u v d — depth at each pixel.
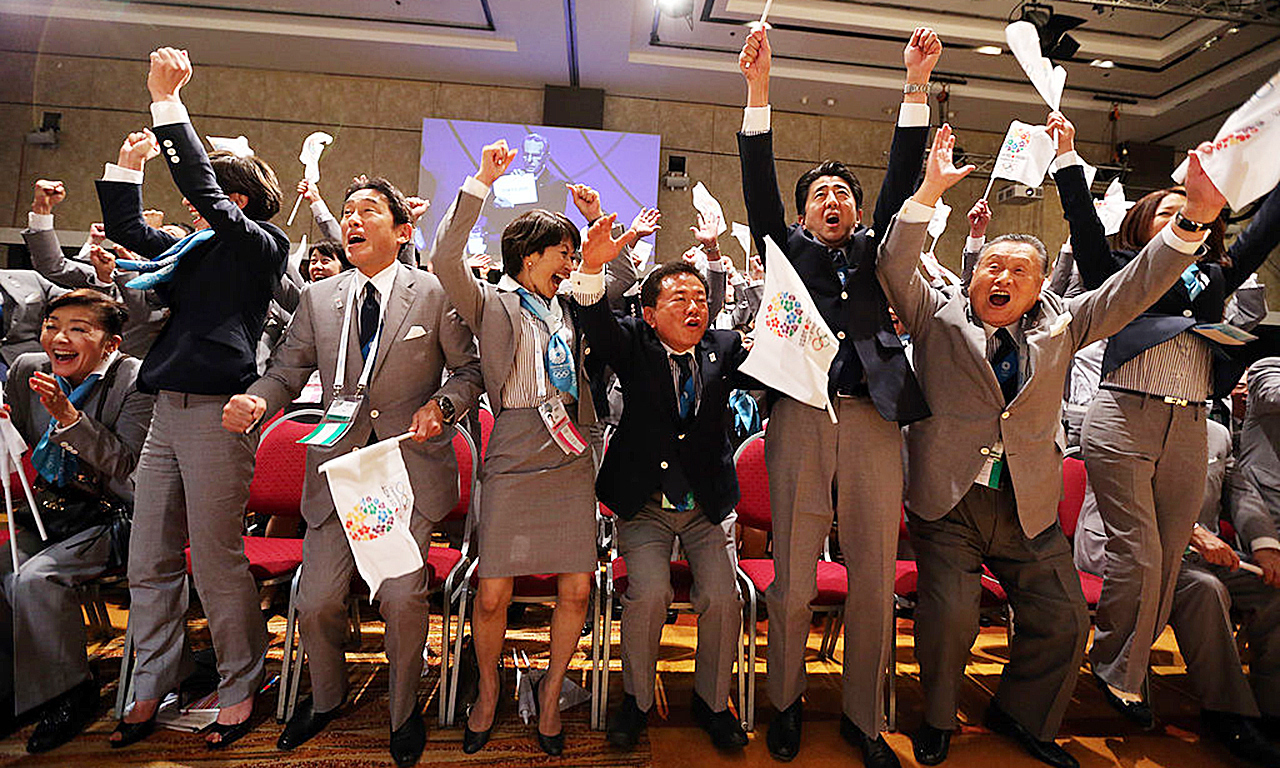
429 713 2.30
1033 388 2.12
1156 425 2.24
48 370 2.43
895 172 2.13
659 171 8.65
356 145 8.46
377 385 2.09
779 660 2.15
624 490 2.17
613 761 2.07
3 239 7.75
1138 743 2.32
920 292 2.21
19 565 2.13
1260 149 1.64
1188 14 6.29
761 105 2.12
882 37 7.27
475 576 2.23
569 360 2.12
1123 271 2.07
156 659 2.09
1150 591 2.22
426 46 7.65
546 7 6.86
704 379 2.22
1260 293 2.77
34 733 2.07
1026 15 6.57
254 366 2.17
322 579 2.06
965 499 2.22
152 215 3.29
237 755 2.03
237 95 8.34
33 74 7.97
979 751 2.22
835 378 2.07
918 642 2.22
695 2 7.00
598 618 2.28
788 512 2.12
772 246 1.98
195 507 2.05
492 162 1.99
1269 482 2.59
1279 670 2.35
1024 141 2.51
